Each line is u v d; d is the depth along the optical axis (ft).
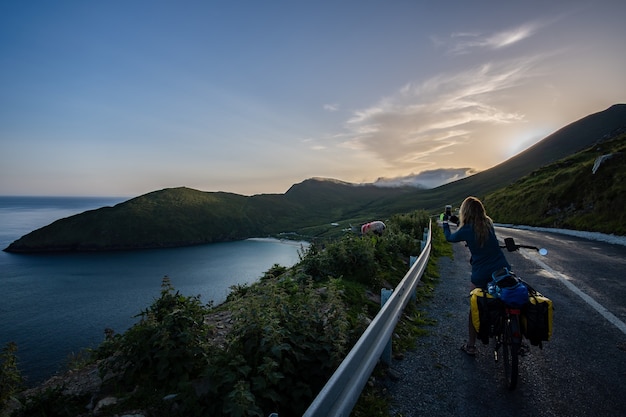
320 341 14.19
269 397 11.18
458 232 15.74
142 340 13.05
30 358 159.63
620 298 25.08
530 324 12.97
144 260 457.68
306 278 27.25
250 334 13.29
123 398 11.69
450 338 18.78
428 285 30.22
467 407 12.37
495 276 14.49
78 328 200.95
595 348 16.98
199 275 342.64
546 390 13.38
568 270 35.01
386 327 14.67
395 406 12.51
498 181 620.08
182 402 11.28
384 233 49.03
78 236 602.03
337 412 9.00
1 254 527.40
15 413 11.17
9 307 242.17
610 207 77.46
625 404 12.31
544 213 107.24
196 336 13.50
